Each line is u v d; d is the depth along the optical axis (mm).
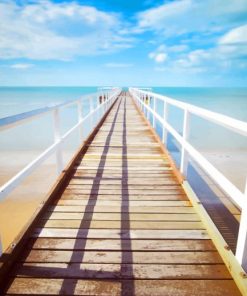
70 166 3379
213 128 19062
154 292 1447
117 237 1938
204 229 2059
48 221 2137
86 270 1596
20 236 1781
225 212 4516
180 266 1642
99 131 6371
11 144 14039
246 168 9141
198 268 1624
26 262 1652
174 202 2531
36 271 1577
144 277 1549
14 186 1651
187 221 2180
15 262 1649
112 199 2578
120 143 5035
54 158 10062
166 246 1838
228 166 9398
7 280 1509
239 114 31328
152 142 5137
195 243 1876
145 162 3826
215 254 1759
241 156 10992
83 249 1790
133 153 4312
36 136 16688
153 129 6145
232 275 1540
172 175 3291
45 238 1903
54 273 1565
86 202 2502
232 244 3426
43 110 2203
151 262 1675
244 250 1538
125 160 3908
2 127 1355
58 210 2330
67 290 1451
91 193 2713
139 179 3133
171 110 32125
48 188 7141
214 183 5926
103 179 3117
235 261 1588
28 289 1454
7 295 1416
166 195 2689
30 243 1840
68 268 1608
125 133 6109
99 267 1623
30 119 1819
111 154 4230
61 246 1815
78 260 1680
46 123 22828
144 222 2156
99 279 1529
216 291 1453
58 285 1481
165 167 3611
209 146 13086
